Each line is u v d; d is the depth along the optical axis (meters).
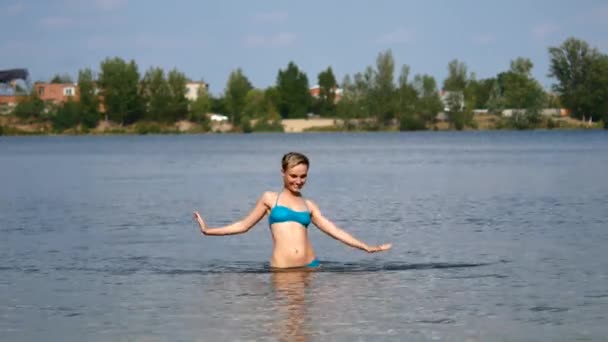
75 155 72.81
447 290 11.60
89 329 9.70
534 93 150.38
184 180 37.97
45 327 9.84
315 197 27.25
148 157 67.00
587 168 42.31
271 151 79.06
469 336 9.24
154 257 14.89
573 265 13.46
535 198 25.69
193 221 20.84
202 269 13.58
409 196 27.25
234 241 16.70
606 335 9.24
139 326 9.80
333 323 9.79
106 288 12.06
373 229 18.64
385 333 9.37
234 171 45.69
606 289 11.57
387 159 58.31
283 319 9.99
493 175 38.06
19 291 11.91
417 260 14.21
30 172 46.00
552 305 10.65
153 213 22.89
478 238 16.86
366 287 11.84
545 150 70.19
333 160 57.47
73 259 14.76
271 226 13.66
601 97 142.88
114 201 26.75
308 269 13.40
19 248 16.19
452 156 61.69
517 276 12.60
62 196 28.98
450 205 23.92
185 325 9.80
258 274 13.02
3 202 26.70
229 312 10.39
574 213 21.14
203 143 111.06
